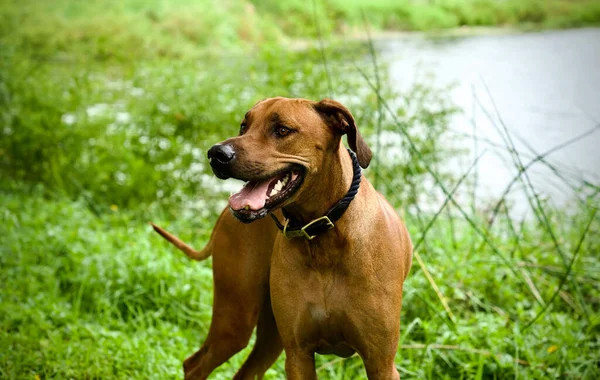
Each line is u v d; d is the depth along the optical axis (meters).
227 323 1.87
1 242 2.82
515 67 6.84
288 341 1.65
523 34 9.63
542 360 2.12
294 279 1.61
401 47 7.55
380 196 1.74
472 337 2.23
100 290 2.59
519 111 5.31
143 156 3.44
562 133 4.82
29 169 3.68
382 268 1.60
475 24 10.66
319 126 1.54
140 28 5.86
